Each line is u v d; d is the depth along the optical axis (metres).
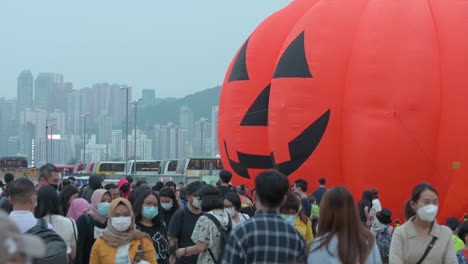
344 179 16.31
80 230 7.87
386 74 15.45
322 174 16.44
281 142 16.61
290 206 7.28
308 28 16.81
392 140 15.23
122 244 6.66
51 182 9.05
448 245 6.38
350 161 15.88
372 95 15.48
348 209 5.34
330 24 16.61
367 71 15.63
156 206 7.85
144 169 58.69
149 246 6.82
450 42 15.59
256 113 18.64
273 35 18.92
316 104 16.28
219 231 8.32
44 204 7.39
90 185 11.39
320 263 5.27
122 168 60.84
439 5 16.20
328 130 16.27
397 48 15.57
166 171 55.16
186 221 8.73
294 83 16.48
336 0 17.06
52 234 6.13
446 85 15.39
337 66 16.25
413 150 15.23
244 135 18.75
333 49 16.36
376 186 15.50
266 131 18.52
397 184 15.37
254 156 18.67
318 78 16.31
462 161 15.25
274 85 17.03
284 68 16.78
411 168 15.28
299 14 19.00
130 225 6.74
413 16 15.86
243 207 11.58
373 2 16.64
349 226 5.32
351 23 16.55
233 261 4.97
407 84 15.27
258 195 5.14
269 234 4.99
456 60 15.41
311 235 9.05
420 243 6.34
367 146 15.41
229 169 19.59
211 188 8.55
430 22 15.84
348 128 15.89
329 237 5.30
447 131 15.27
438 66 15.51
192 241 8.66
